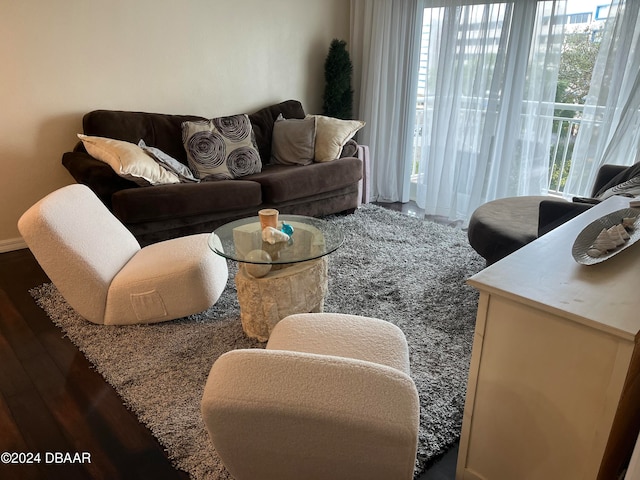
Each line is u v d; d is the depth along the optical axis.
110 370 1.96
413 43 4.02
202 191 3.06
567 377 1.12
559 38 3.15
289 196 3.45
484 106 3.58
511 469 1.31
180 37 3.62
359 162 3.89
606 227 1.50
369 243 3.35
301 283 2.12
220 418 0.99
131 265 2.29
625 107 2.87
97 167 2.84
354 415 0.94
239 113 4.12
